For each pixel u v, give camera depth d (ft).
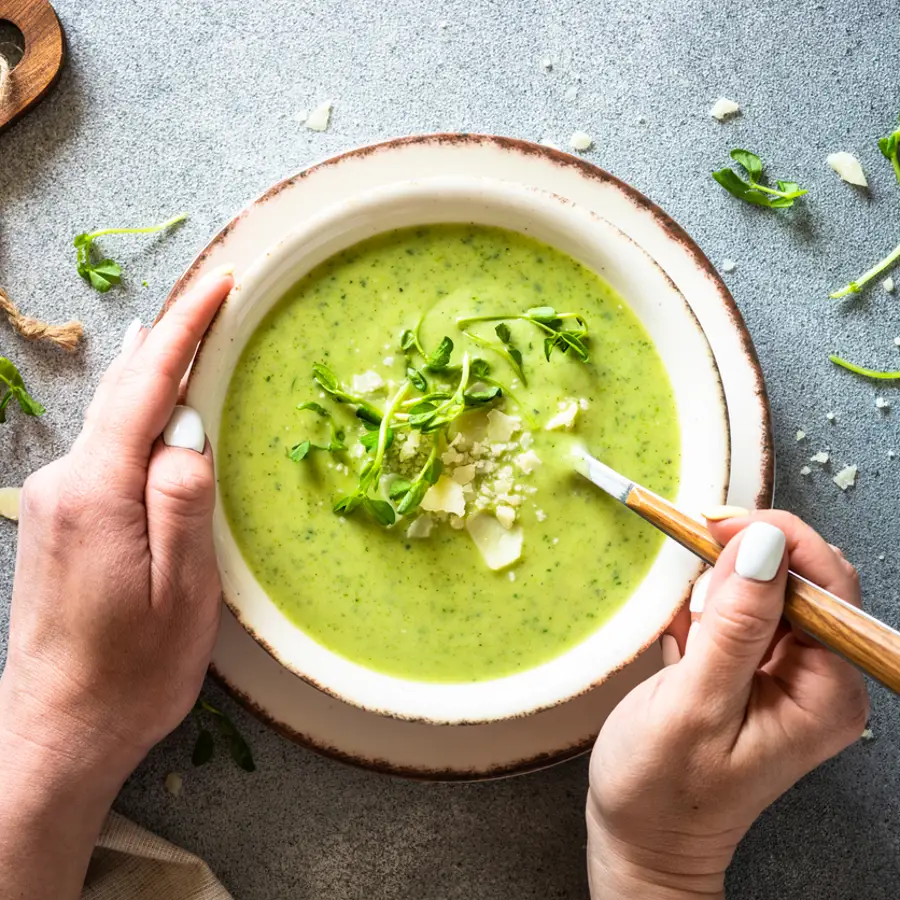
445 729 1.69
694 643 1.50
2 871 1.59
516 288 1.59
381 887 1.79
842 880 1.80
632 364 1.60
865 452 1.80
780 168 1.81
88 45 1.79
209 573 1.57
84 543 1.55
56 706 1.60
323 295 1.59
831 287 1.80
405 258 1.59
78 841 1.64
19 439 1.78
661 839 1.58
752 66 1.81
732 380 1.66
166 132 1.79
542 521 1.60
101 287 1.76
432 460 1.54
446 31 1.80
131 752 1.65
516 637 1.61
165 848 1.73
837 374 1.80
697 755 1.52
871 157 1.81
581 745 1.69
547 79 1.80
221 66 1.79
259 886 1.78
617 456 1.60
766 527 1.43
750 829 1.81
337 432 1.59
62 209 1.78
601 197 1.64
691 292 1.65
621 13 1.81
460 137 1.62
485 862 1.80
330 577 1.61
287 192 1.61
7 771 1.60
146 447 1.54
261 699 1.67
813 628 1.44
